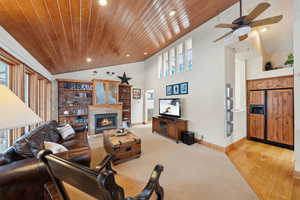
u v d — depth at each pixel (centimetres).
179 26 362
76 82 520
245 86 425
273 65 458
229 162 272
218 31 334
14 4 144
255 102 411
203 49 375
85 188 68
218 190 189
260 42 379
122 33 306
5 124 89
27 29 196
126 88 671
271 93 378
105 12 208
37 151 175
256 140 407
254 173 232
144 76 731
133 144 284
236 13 289
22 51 246
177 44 475
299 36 207
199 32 386
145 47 477
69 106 508
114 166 255
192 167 252
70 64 434
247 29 196
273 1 253
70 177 72
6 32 192
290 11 279
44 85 407
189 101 425
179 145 374
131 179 198
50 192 112
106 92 558
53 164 77
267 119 386
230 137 344
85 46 318
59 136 303
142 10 238
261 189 190
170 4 246
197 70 396
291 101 344
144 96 732
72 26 218
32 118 110
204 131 375
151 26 315
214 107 348
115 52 440
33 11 162
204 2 269
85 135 343
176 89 480
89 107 514
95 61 482
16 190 126
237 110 402
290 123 345
